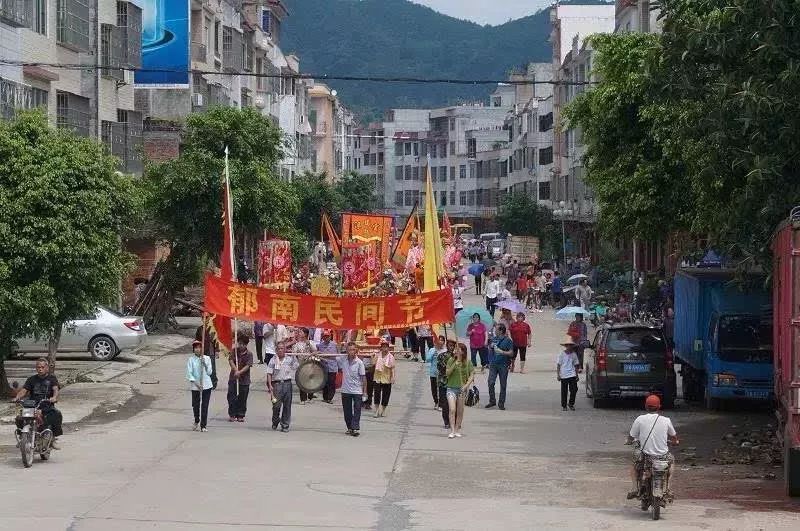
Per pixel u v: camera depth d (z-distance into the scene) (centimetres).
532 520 1497
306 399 2817
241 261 4959
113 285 2723
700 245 3722
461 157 16700
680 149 3036
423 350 3769
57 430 1966
